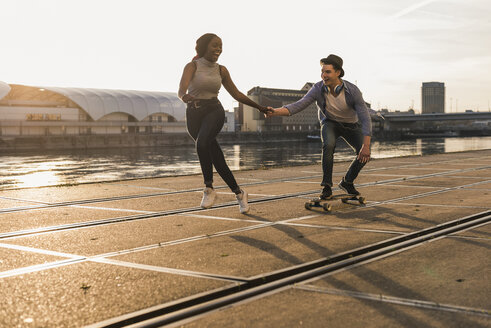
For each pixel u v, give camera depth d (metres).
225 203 5.64
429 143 124.19
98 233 3.98
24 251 3.37
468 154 15.91
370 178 8.51
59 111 93.38
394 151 84.69
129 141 100.00
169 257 3.16
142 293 2.43
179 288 2.50
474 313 2.14
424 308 2.21
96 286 2.55
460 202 5.58
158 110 108.25
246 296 2.41
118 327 2.06
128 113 102.88
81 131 97.31
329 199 5.14
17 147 85.12
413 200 5.80
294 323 2.04
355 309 2.20
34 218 4.71
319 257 3.10
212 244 3.53
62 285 2.58
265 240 3.65
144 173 46.00
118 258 3.15
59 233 3.99
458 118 140.38
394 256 3.13
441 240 3.58
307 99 5.31
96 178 40.91
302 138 145.62
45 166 54.25
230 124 134.25
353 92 5.19
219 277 2.69
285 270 2.79
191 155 75.69
